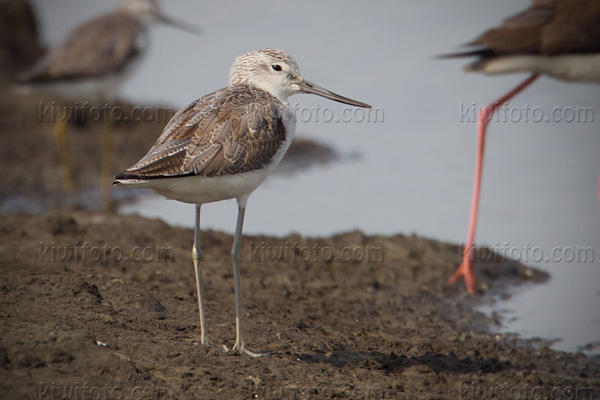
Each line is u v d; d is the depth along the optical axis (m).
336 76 23.02
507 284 13.33
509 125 20.28
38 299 9.60
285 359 9.16
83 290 9.99
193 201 9.18
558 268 13.96
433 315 11.98
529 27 12.34
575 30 12.13
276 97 10.11
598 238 14.88
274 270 12.88
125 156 19.67
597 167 17.91
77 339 8.17
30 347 7.89
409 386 9.01
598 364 10.39
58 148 19.84
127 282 10.70
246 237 14.16
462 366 9.93
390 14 27.73
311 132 21.20
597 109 19.94
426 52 24.47
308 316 11.36
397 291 12.74
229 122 9.05
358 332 10.91
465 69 12.70
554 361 10.42
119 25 18.42
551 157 18.67
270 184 18.08
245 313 10.78
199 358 8.62
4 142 20.08
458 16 27.23
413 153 19.50
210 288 11.70
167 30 26.94
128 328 9.30
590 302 12.62
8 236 12.75
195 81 24.11
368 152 19.78
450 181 17.69
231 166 8.87
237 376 8.37
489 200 16.61
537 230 15.29
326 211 16.44
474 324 11.75
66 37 18.47
